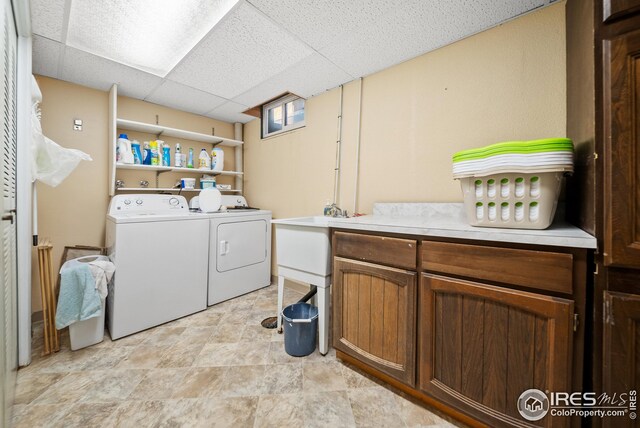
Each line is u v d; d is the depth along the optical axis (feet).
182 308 7.04
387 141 6.52
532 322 2.92
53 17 4.73
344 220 4.94
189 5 4.54
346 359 5.03
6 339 3.37
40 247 5.33
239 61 6.21
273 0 4.35
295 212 8.90
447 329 3.56
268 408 3.97
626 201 2.42
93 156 7.55
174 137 9.29
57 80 6.98
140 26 5.06
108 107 7.77
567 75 4.08
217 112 9.64
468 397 3.39
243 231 8.64
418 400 4.13
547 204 3.10
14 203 4.48
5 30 3.30
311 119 8.29
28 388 4.34
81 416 3.79
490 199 3.46
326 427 3.63
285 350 5.48
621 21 2.44
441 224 4.02
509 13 4.58
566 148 2.96
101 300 5.74
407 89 6.15
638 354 2.40
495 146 3.29
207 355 5.33
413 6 4.45
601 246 2.57
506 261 3.07
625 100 2.41
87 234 7.47
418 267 3.86
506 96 4.84
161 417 3.79
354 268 4.56
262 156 10.11
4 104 3.24
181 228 7.02
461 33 5.15
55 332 5.41
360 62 6.23
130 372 4.79
